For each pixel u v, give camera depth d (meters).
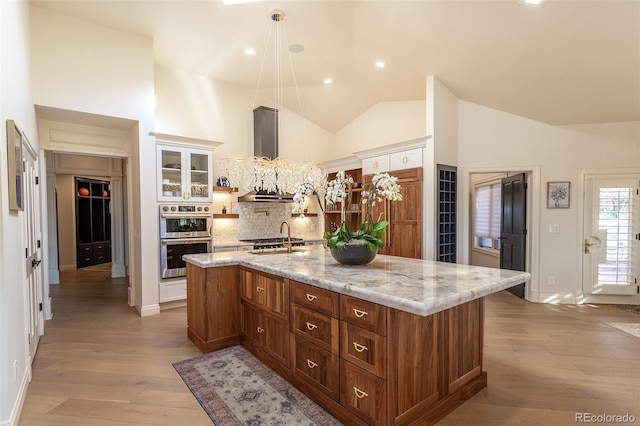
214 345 3.05
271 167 3.45
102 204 8.45
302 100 5.94
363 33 3.80
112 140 4.39
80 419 2.05
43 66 3.39
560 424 2.00
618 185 4.47
